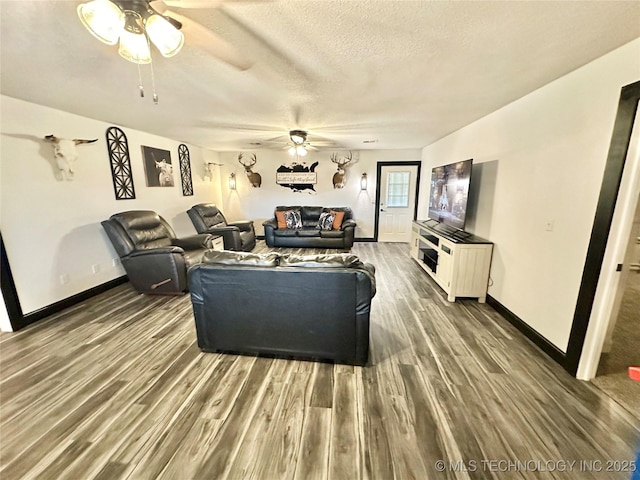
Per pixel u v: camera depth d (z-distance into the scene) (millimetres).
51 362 2160
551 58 1820
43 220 2867
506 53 1751
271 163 6723
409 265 4770
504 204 2877
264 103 2760
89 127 3352
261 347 2201
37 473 1330
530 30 1490
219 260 2139
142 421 1620
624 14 1335
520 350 2309
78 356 2238
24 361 2172
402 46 1667
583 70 1924
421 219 6051
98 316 2918
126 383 1934
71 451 1439
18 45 1613
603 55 1771
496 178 3021
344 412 1683
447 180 3861
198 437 1518
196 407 1721
